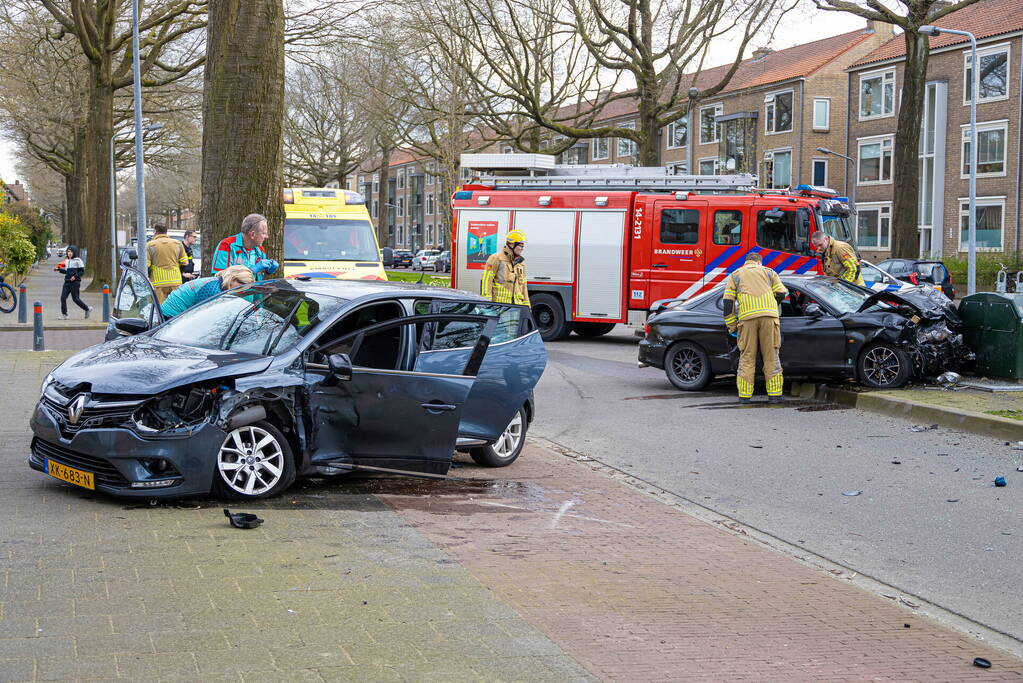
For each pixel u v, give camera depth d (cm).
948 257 4475
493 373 799
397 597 480
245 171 1033
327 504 668
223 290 843
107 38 3161
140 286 919
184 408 633
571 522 673
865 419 1129
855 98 5472
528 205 2095
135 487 609
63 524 576
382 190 6425
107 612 436
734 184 1981
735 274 1246
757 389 1375
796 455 938
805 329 1275
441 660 404
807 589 553
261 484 662
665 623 475
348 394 679
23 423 928
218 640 410
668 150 6769
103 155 3341
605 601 502
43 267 6775
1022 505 754
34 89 3634
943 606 542
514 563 559
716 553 620
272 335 695
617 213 2027
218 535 568
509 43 3134
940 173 4900
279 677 375
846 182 5553
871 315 1264
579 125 3409
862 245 5459
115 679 366
